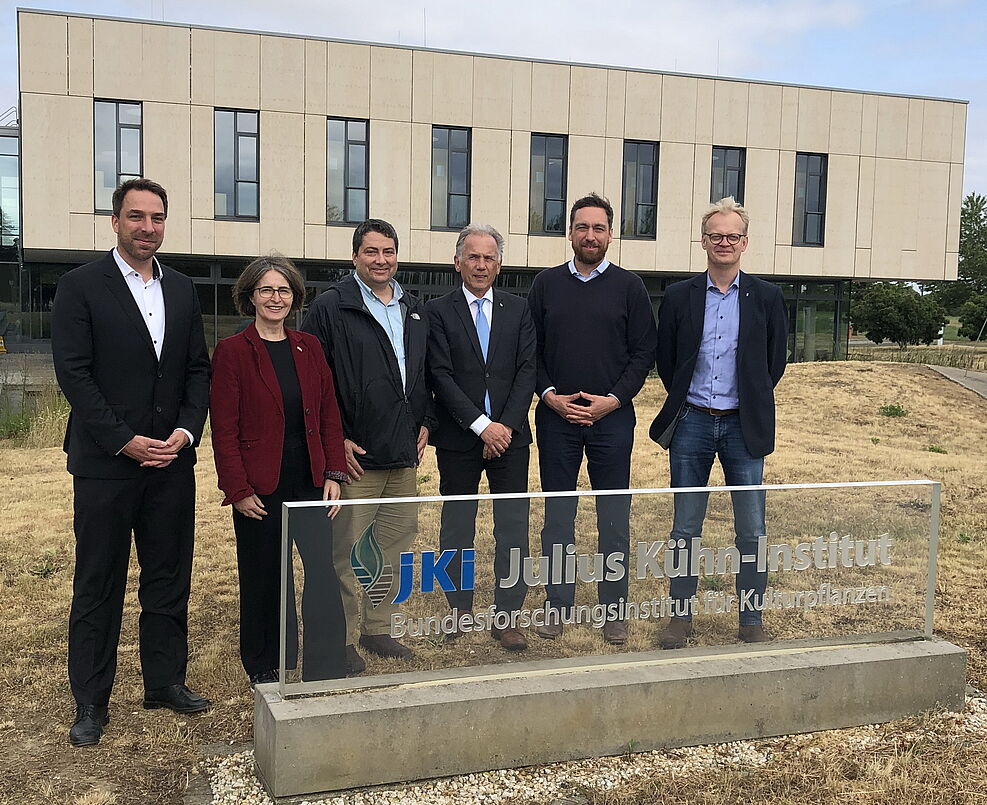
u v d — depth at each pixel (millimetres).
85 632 3777
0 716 3939
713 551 3920
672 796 3287
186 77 21234
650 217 24812
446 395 4426
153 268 3906
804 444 11766
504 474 4555
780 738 3777
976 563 6328
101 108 21047
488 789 3320
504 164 23375
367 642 3486
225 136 21797
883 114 26141
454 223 23469
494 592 3637
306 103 21969
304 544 3387
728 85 24797
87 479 3729
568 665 3734
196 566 6145
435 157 23203
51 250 21219
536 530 3674
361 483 4273
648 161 24672
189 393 3969
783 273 25781
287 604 3371
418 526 3529
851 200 26156
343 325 4227
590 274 4648
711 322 4551
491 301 4535
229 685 4258
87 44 20672
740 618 3977
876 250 26516
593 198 4590
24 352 23953
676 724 3654
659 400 16312
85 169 20922
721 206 4461
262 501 3988
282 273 3988
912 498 4168
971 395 15906
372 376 4203
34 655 4633
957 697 4035
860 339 53438
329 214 22547
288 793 3203
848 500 4086
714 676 3682
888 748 3680
